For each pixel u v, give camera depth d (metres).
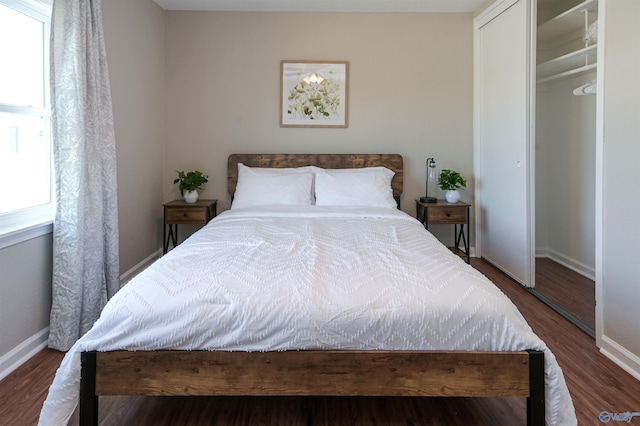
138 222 3.25
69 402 1.37
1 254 1.85
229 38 3.73
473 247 3.94
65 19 2.09
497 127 3.44
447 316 1.36
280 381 1.37
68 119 2.10
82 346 1.38
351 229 2.47
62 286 2.11
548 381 1.35
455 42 3.78
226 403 1.66
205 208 3.42
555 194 3.87
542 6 3.61
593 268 3.35
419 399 1.70
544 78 3.49
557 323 2.44
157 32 3.56
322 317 1.35
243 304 1.37
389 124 3.82
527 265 3.05
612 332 1.99
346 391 1.37
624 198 1.90
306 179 3.48
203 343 1.36
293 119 3.79
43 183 2.27
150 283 1.48
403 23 3.76
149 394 1.37
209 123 3.79
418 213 3.82
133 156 3.13
